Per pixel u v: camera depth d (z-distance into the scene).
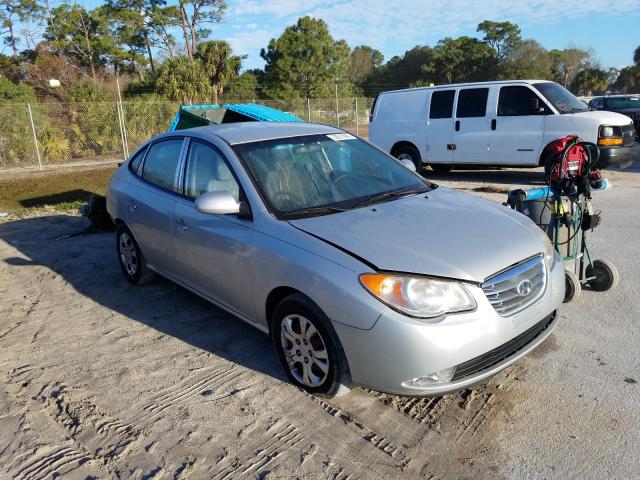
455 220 3.43
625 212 7.83
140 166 5.11
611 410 3.11
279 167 3.89
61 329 4.53
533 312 3.12
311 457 2.83
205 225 3.93
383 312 2.81
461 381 2.90
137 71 55.12
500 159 10.88
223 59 34.88
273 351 3.96
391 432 3.01
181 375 3.69
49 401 3.44
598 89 69.25
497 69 69.12
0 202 11.20
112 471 2.78
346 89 52.78
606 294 4.75
